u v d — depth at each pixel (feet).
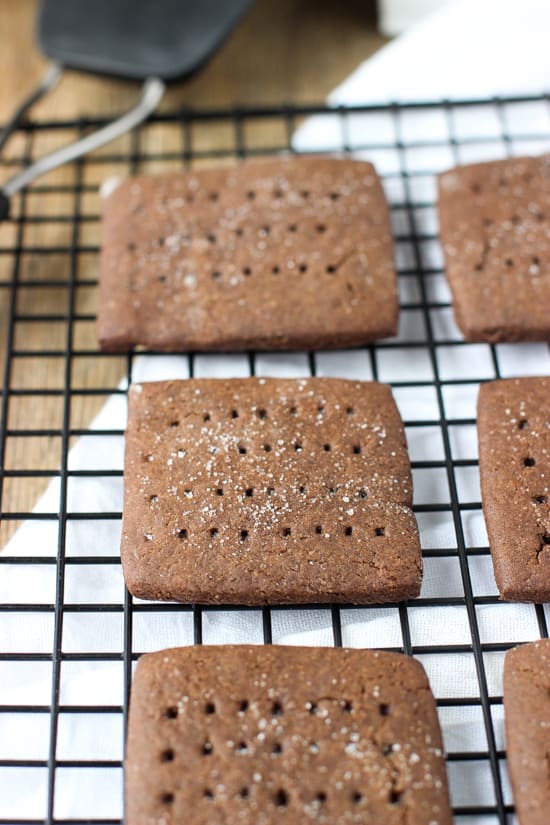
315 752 1.04
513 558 1.12
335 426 1.17
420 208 1.33
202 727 1.05
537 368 1.24
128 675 1.10
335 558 1.11
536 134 1.37
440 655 1.12
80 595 1.14
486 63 1.39
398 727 1.05
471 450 1.20
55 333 1.30
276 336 1.22
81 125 1.37
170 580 1.11
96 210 1.38
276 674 1.07
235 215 1.27
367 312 1.22
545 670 1.08
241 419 1.17
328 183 1.29
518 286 1.23
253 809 1.03
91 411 1.25
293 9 1.57
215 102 1.51
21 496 1.21
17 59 1.54
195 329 1.22
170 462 1.15
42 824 1.06
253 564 1.11
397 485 1.14
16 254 1.30
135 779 1.04
